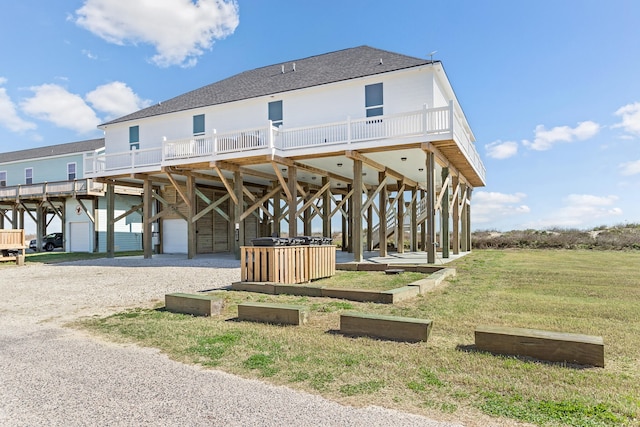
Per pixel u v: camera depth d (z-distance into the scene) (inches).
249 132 617.6
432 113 486.3
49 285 380.5
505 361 145.4
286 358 153.4
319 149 535.2
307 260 360.5
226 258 678.5
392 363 145.5
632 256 705.6
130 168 668.1
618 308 241.6
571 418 102.0
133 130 772.0
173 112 708.7
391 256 706.8
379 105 552.1
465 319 213.8
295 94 609.9
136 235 1026.7
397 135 487.2
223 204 905.5
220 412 109.7
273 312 212.7
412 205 888.3
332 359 151.1
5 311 262.1
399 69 529.3
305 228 822.5
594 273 426.9
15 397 122.5
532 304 253.9
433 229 498.6
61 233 1080.2
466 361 145.9
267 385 128.3
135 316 238.5
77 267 556.4
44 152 1205.7
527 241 1042.1
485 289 315.6
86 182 882.1
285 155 558.6
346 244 968.3
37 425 103.9
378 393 119.9
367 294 265.3
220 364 149.6
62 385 131.7
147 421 105.1
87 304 282.7
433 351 158.6
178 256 756.0
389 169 705.6
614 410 106.3
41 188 952.9
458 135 505.0
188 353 163.5
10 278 442.3
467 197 890.7
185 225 844.0
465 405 110.7
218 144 586.2
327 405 112.3
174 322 218.2
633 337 178.5
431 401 113.7
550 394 116.3
